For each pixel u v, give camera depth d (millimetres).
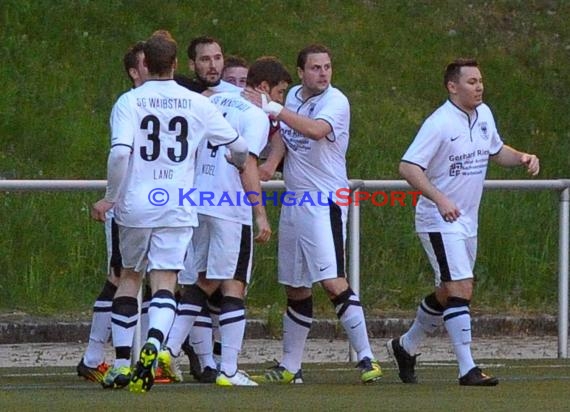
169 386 30281
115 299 29203
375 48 70875
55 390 28719
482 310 52719
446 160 30219
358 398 27000
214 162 30703
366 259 52844
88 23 66000
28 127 58219
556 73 74188
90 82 62250
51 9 65875
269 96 31234
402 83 68812
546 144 67812
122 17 66875
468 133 30312
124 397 26688
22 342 45812
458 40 74250
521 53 75000
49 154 57344
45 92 60594
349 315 31141
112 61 63906
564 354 41156
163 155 27625
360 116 64312
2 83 60125
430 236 30453
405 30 73500
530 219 55531
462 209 30516
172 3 69125
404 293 52438
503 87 71312
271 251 51094
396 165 61000
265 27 69375
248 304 50406
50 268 49844
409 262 53375
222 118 28250
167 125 27688
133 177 27594
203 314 31984
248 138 30188
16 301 48781
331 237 31062
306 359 42312
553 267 55281
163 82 27828
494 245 54438
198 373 32500
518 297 54094
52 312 48469
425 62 71188
